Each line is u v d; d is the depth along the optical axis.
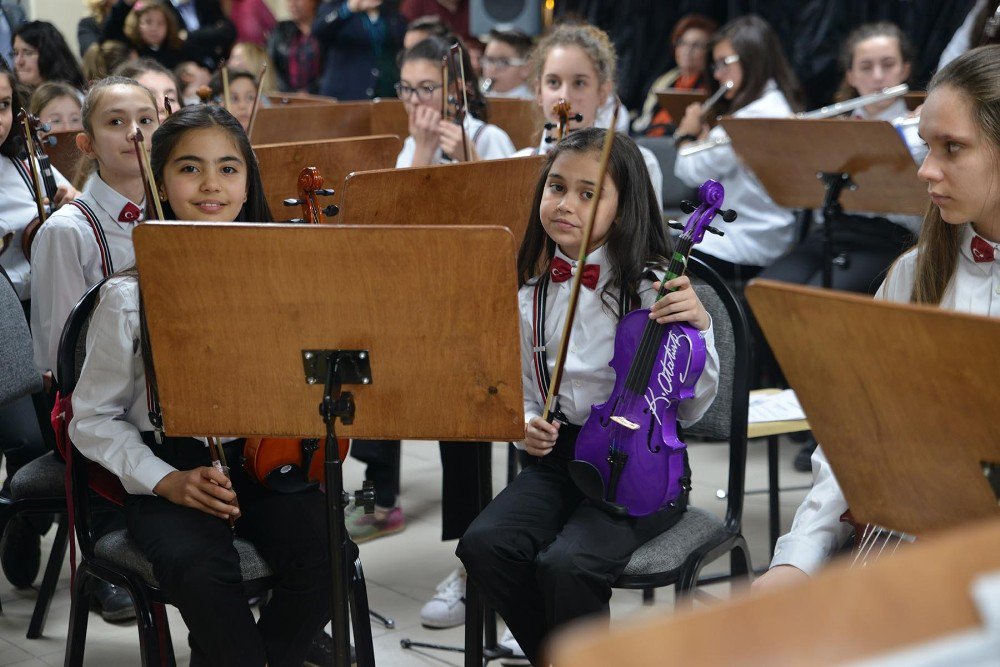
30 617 2.59
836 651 0.65
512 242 1.39
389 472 3.02
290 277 1.45
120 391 1.87
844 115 3.94
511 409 1.49
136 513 1.85
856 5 5.04
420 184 2.28
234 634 1.74
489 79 4.84
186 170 1.95
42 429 2.29
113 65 4.84
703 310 1.86
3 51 5.47
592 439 1.84
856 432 1.14
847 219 3.76
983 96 1.42
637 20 5.70
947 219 1.50
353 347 1.49
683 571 1.83
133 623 2.56
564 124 2.39
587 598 1.77
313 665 2.24
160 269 1.48
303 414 1.55
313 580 1.85
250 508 1.92
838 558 1.62
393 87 6.03
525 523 1.87
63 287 2.41
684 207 1.91
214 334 1.51
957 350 0.99
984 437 1.03
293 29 6.45
